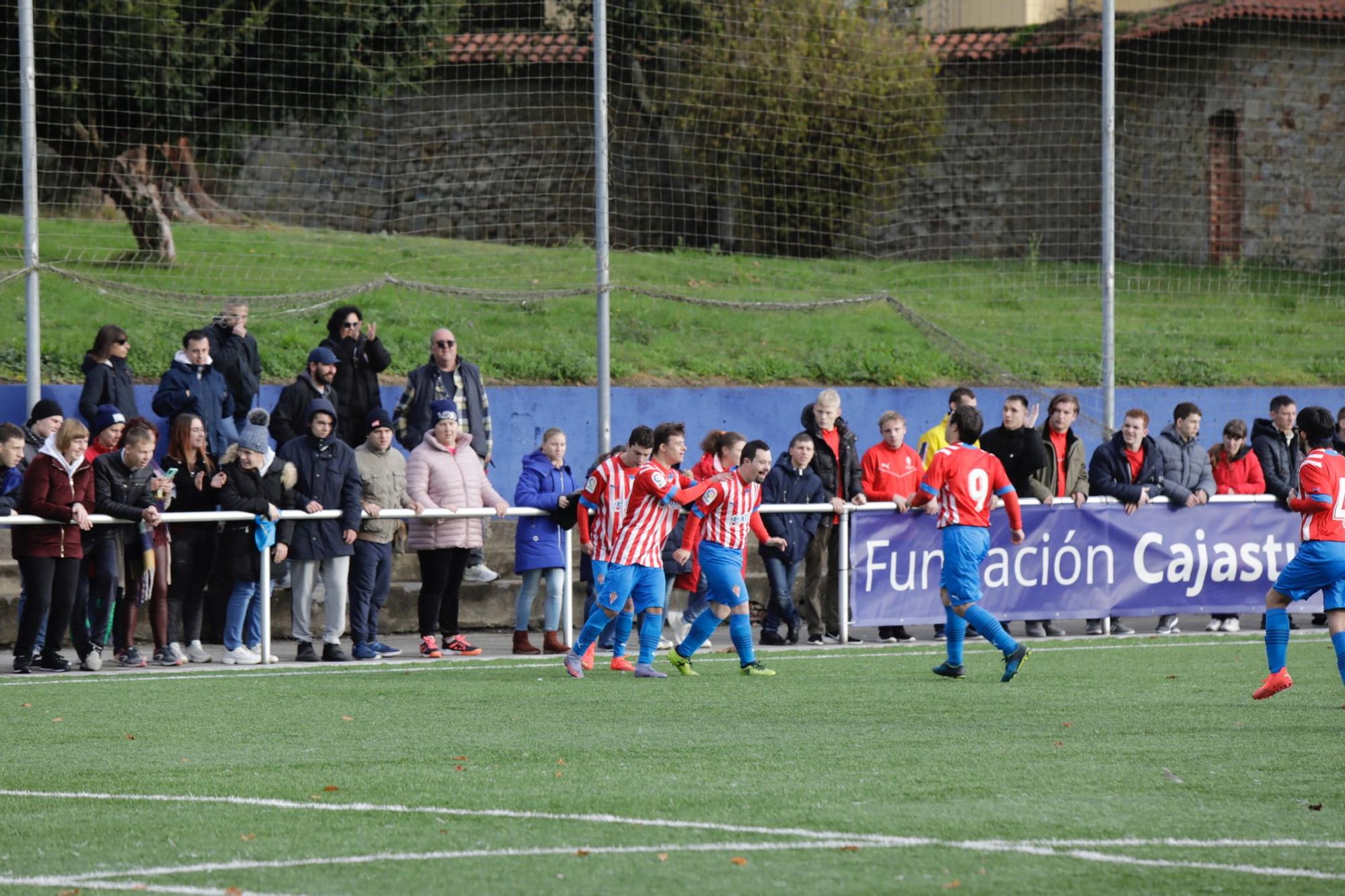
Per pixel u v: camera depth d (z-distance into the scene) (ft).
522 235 226.99
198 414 161.99
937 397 218.79
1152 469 166.91
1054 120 253.03
